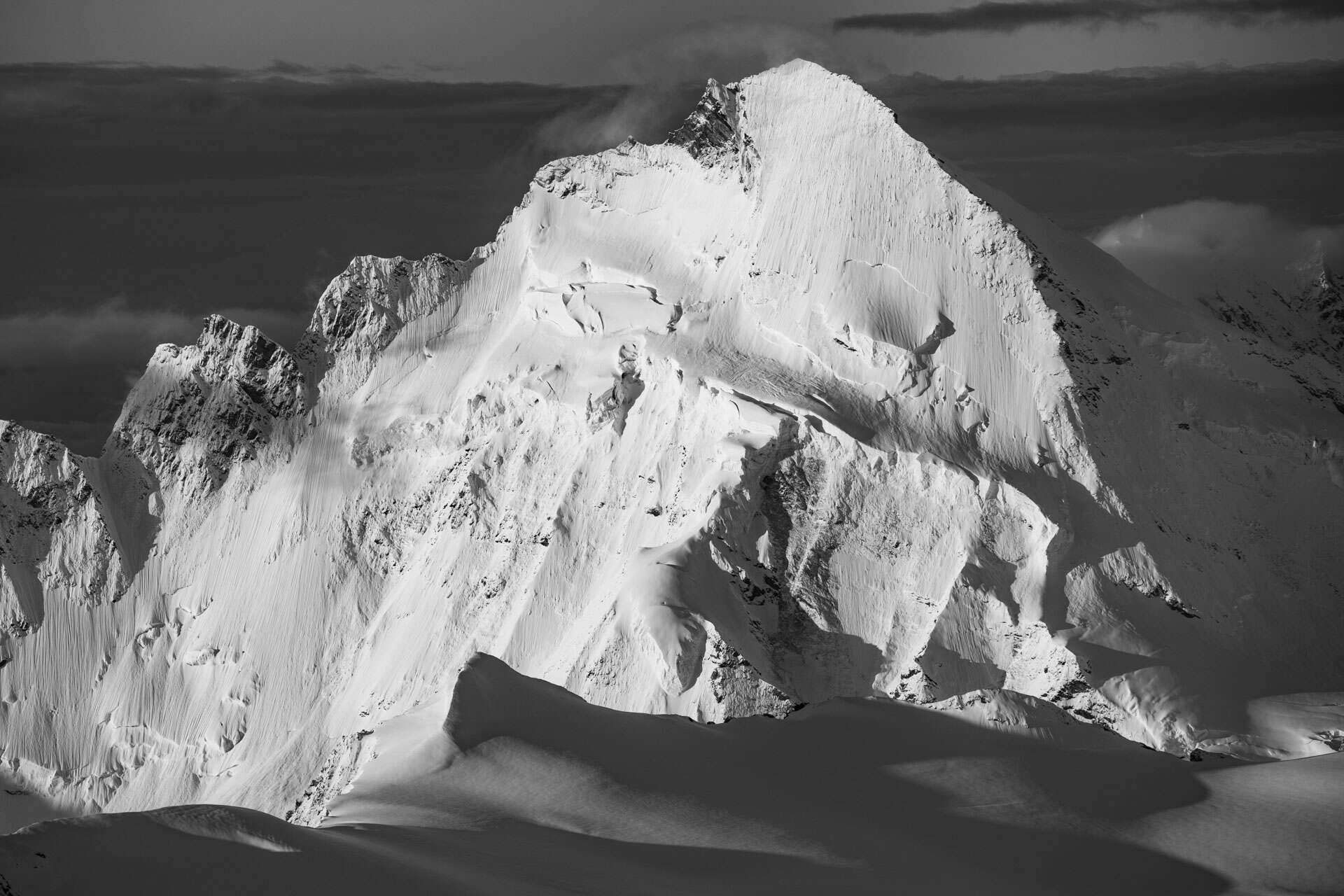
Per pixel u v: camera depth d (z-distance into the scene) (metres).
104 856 181.00
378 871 190.88
